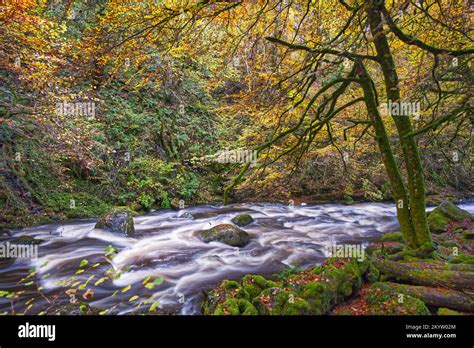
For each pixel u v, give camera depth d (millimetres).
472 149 10531
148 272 6047
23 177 9969
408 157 5891
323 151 9289
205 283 5602
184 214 11242
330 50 4859
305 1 5734
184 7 4414
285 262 6691
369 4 3947
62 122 8406
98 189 11719
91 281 5523
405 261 5297
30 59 6367
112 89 13375
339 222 10727
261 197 13961
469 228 7973
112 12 4641
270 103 5773
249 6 5359
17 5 5207
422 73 5328
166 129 14797
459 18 4461
